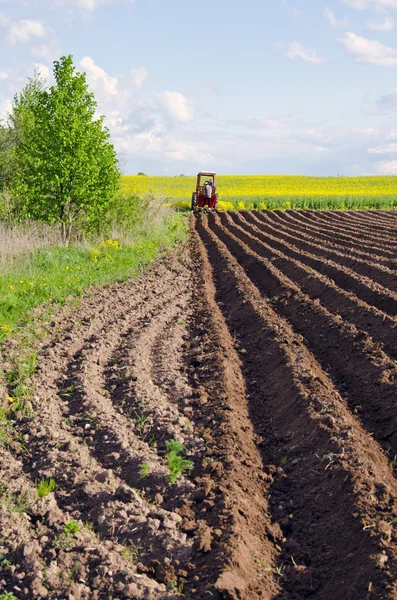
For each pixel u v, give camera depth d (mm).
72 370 8438
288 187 69562
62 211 19719
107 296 12898
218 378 8109
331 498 5277
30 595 4031
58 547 4473
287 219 35250
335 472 5539
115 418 6836
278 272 15297
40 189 19031
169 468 5777
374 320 10664
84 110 19375
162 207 30484
